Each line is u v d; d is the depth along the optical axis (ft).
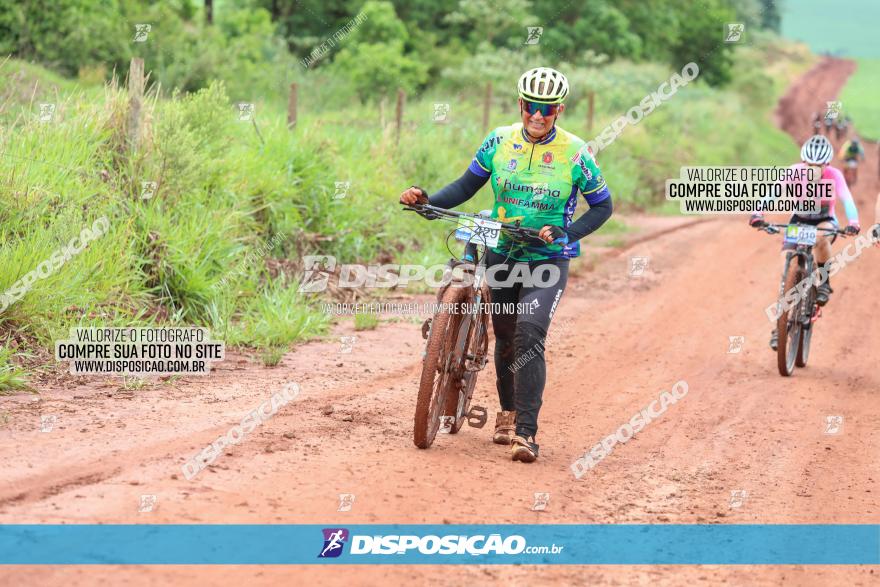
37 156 28.30
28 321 23.61
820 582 14.02
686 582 13.73
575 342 31.50
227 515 14.47
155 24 81.30
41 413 19.29
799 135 155.33
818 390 26.61
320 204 38.04
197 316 28.50
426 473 17.34
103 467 16.10
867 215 80.07
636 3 157.89
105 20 73.72
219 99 34.78
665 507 16.83
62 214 26.68
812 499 17.66
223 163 33.42
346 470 17.06
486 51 118.42
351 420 20.52
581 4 143.64
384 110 54.13
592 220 18.75
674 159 93.66
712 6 170.60
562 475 18.16
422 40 132.77
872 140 162.71
